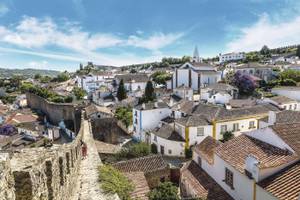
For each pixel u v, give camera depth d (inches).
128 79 3528.5
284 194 461.7
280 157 554.3
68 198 469.1
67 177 466.0
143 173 877.2
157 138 1513.3
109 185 566.6
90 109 2032.5
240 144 692.7
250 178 550.6
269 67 3297.2
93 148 896.9
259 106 1680.6
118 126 2073.1
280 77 2955.2
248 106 1763.0
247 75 2770.7
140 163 1011.3
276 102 1867.6
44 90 3201.3
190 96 2512.3
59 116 2475.4
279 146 591.5
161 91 2930.6
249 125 1524.4
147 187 768.9
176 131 1491.1
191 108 1713.8
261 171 524.7
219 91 2289.6
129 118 2086.6
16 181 265.9
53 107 2546.8
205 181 762.8
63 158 426.0
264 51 5890.8
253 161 543.8
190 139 1396.4
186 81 3083.2
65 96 3026.6
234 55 5531.5
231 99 2209.6
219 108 1562.5
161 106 1830.7
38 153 403.2
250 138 697.0
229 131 1462.8
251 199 552.7
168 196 717.9
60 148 486.0
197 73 2957.7
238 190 614.5
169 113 1841.8
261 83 2891.2
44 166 328.8
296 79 2878.9
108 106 2706.7
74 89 3838.6
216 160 734.5
